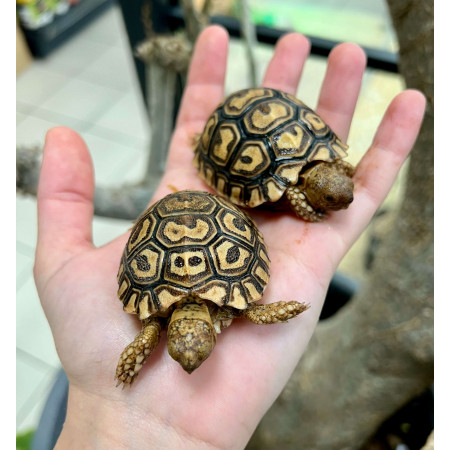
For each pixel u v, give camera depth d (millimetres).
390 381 182
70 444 136
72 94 395
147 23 251
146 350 131
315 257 163
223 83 221
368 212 176
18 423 256
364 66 193
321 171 166
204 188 191
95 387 140
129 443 131
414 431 219
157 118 225
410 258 167
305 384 208
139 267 140
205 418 133
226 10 300
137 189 227
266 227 176
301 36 217
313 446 211
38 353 283
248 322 147
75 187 170
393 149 172
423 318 164
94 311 147
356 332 188
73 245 165
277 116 175
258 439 221
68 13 410
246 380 139
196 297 136
